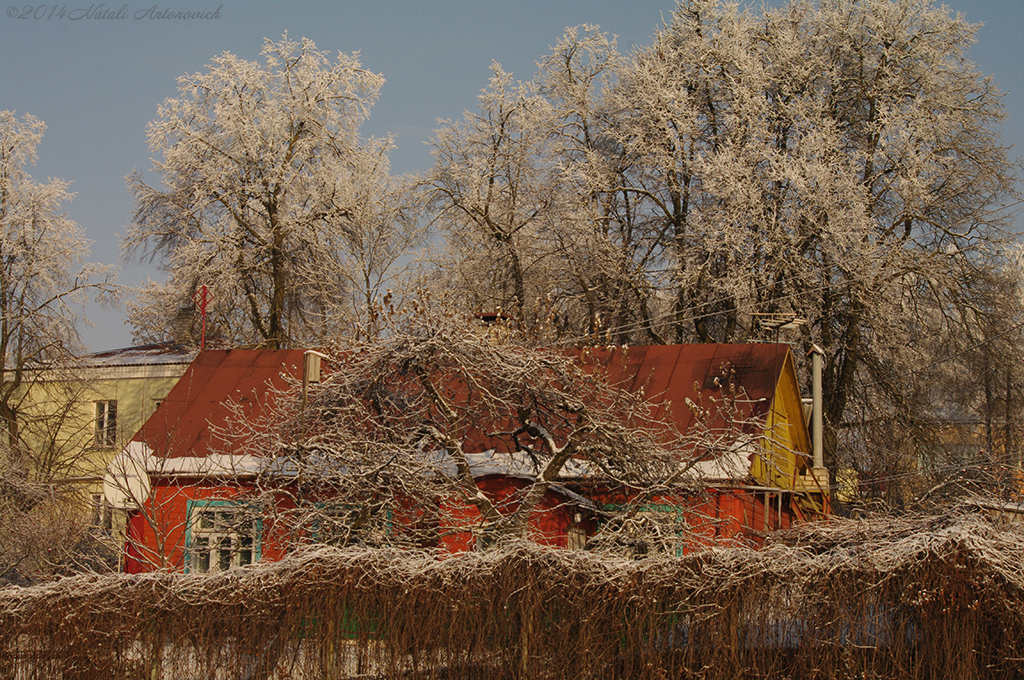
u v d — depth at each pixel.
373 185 30.34
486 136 30.12
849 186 24.97
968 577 10.09
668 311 28.48
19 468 20.30
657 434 14.43
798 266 25.30
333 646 10.83
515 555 10.88
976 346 24.23
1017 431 26.81
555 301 29.53
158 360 28.22
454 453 13.85
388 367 14.17
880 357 25.48
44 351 26.73
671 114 27.66
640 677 10.49
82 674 10.96
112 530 17.33
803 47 28.92
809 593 10.48
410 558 11.25
